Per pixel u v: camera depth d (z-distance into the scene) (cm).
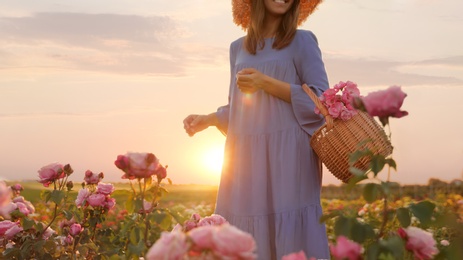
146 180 290
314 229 380
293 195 383
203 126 436
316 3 446
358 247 218
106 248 425
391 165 247
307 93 377
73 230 419
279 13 404
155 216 295
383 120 246
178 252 166
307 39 405
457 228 243
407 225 243
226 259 164
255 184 390
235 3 454
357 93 355
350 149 354
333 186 1284
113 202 434
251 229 387
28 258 402
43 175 412
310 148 390
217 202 408
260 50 412
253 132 397
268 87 387
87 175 443
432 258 242
